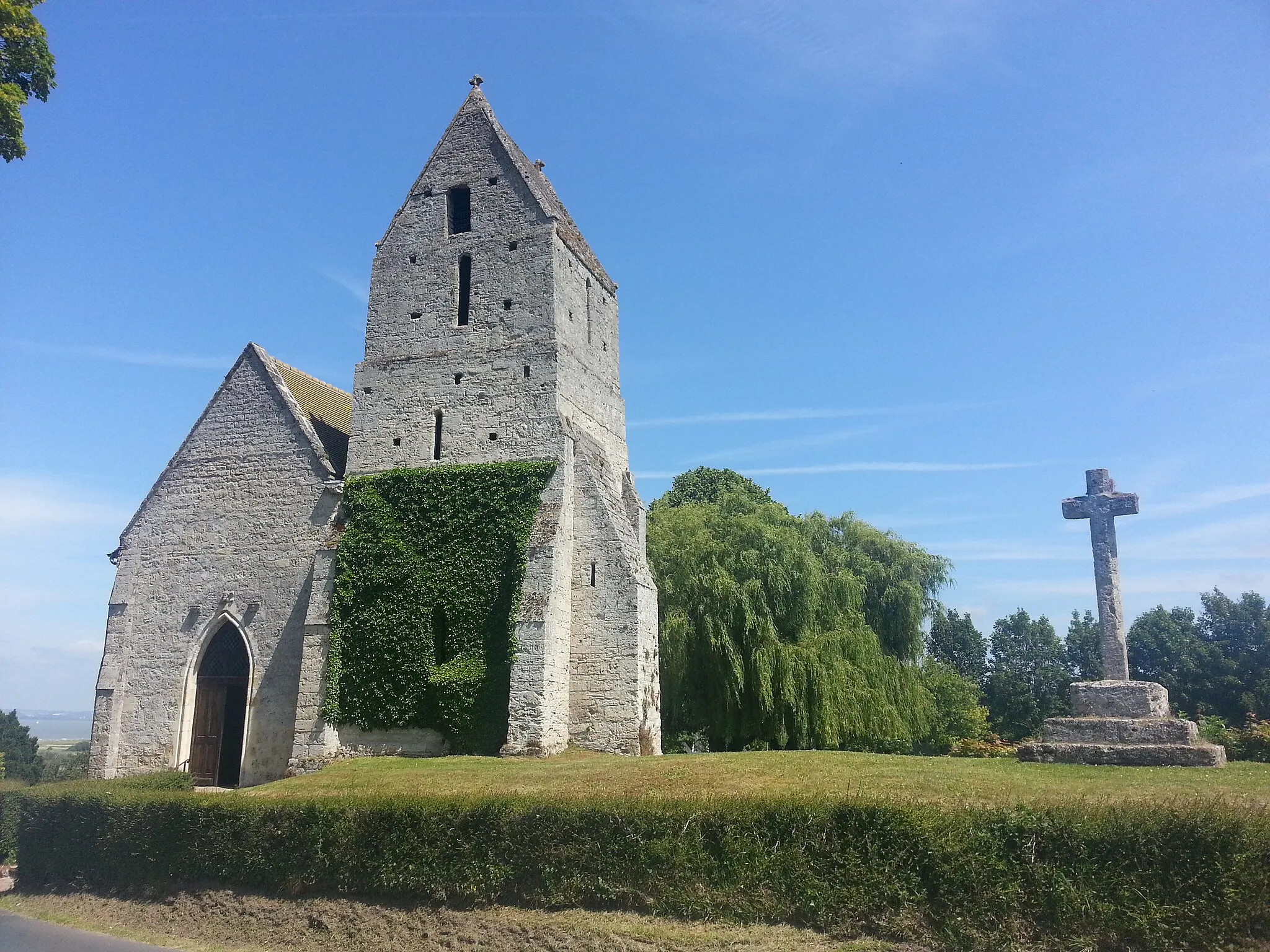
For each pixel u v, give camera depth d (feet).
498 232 99.45
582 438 94.02
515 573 84.53
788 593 116.16
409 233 103.45
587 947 40.98
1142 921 33.81
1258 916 33.14
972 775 53.42
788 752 68.95
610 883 43.73
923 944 36.78
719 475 202.80
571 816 45.55
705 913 41.29
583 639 86.07
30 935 52.49
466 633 84.99
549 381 92.32
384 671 85.97
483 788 59.21
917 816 39.22
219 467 103.65
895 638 131.03
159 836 57.57
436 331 98.37
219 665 98.99
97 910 57.16
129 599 102.89
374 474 94.53
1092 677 263.90
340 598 88.94
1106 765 55.77
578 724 84.07
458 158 104.37
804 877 40.14
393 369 98.37
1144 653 230.89
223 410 105.40
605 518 88.74
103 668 101.24
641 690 84.84
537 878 45.37
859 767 59.00
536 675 80.02
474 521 88.28
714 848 42.57
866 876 38.99
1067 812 36.86
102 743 98.53
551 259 96.17
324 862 50.83
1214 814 34.91
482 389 94.48
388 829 49.62
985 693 257.55
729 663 111.04
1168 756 54.95
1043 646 270.26
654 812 44.06
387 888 48.57
